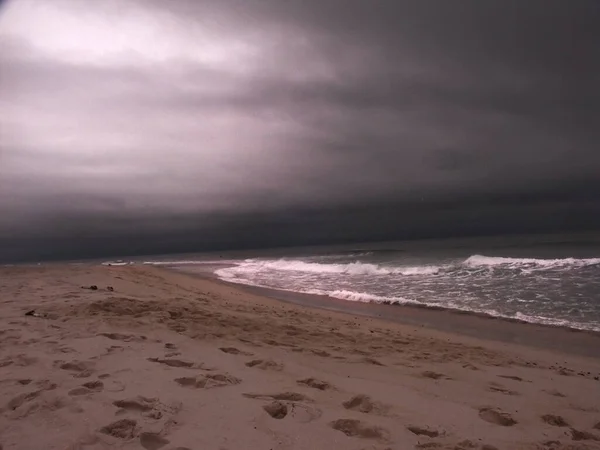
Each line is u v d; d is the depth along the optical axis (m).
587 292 10.09
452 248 32.91
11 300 7.38
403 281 14.50
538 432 3.06
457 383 4.29
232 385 3.51
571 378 4.74
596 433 3.15
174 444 2.39
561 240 33.66
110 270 15.34
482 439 2.82
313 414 3.01
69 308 6.39
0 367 3.70
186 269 25.97
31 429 2.50
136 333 5.15
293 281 16.39
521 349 6.34
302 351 5.13
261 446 2.45
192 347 4.70
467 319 8.55
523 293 10.68
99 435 2.44
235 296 11.52
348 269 19.38
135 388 3.23
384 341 6.25
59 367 3.71
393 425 2.96
